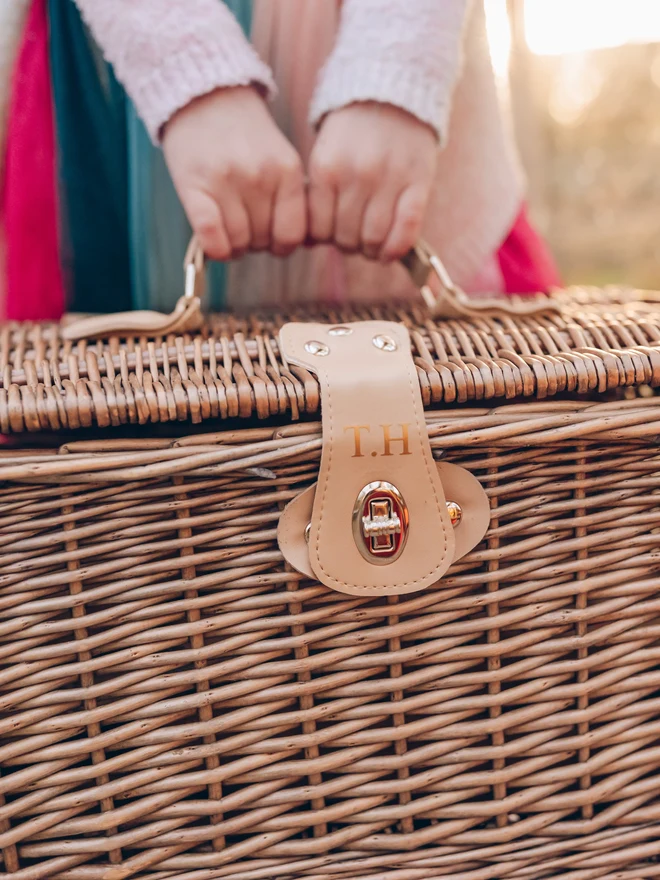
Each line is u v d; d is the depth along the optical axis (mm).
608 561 552
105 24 597
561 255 2178
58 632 512
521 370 524
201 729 521
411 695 545
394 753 545
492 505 534
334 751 538
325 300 736
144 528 513
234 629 522
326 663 527
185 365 528
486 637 545
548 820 555
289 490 520
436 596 534
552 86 2119
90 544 514
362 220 617
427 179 617
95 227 705
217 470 508
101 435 545
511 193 743
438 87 608
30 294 693
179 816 526
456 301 600
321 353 525
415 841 540
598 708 559
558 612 549
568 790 564
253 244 628
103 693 515
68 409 497
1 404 496
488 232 738
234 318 634
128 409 500
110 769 519
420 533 519
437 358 548
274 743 528
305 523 518
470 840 547
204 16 592
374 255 633
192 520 515
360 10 605
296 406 510
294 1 687
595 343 560
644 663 566
